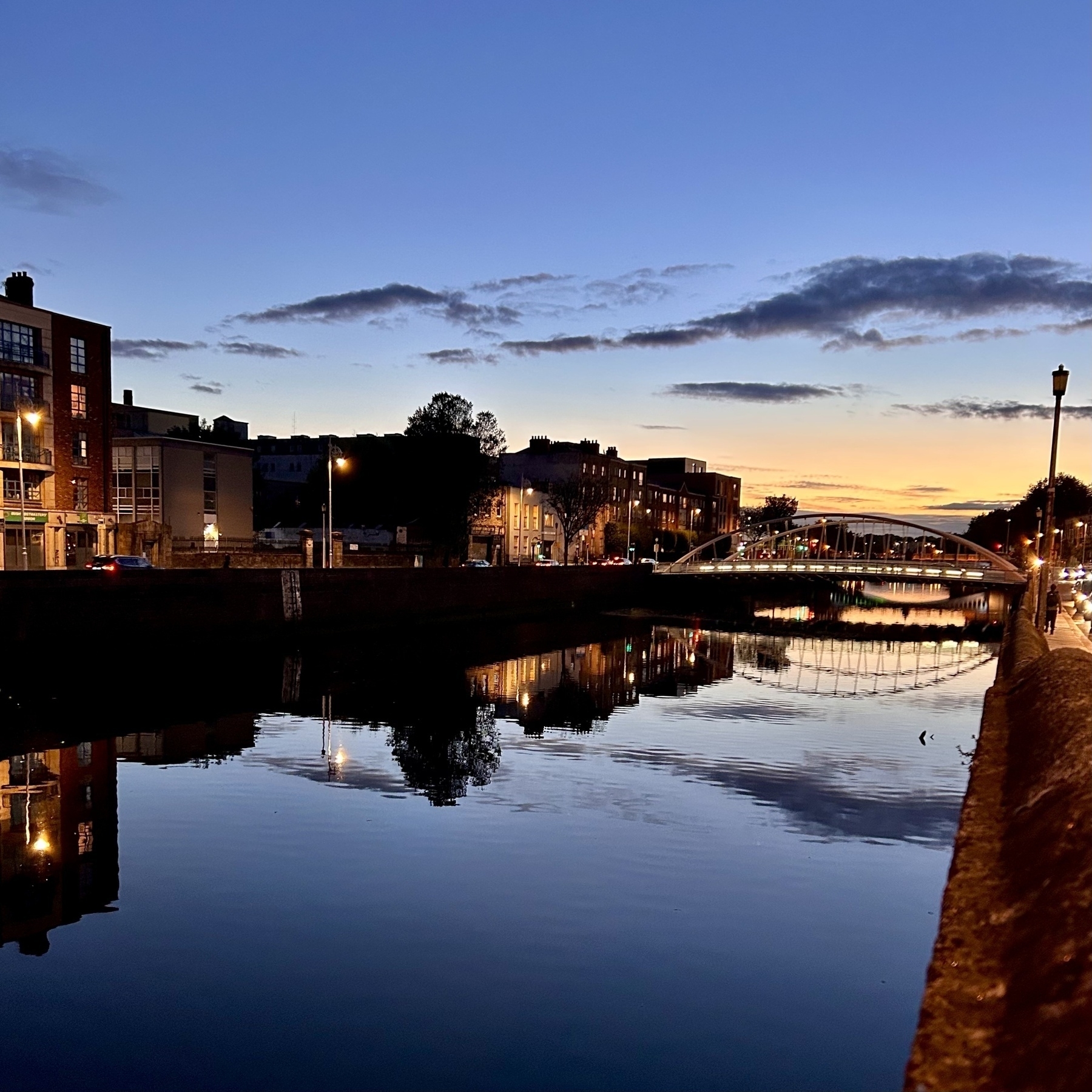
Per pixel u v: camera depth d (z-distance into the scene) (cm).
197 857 1471
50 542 4916
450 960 1098
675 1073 862
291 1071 863
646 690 3638
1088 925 530
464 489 7306
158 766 2147
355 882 1354
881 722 2964
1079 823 702
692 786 1980
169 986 1034
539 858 1471
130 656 3762
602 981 1045
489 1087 844
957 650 5719
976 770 1167
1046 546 3272
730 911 1256
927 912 1263
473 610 6475
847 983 1049
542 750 2367
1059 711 1173
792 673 4394
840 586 13988
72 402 5112
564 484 10225
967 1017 547
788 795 1911
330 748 2369
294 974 1060
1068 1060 418
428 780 2009
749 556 13062
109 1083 854
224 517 6606
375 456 8550
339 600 5128
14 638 3259
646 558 12450
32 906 1261
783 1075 866
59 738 2450
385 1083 848
